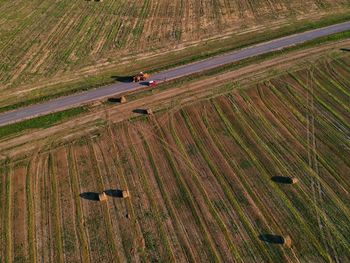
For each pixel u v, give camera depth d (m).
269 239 37.66
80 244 37.41
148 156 45.69
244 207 40.38
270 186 42.41
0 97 53.00
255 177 43.34
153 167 44.44
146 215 39.72
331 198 41.19
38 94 53.56
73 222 39.19
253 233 38.16
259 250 36.88
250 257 36.38
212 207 40.34
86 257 36.41
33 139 47.47
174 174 43.69
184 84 55.22
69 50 61.97
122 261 36.09
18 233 38.31
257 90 54.56
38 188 42.38
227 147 46.75
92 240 37.72
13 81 55.75
